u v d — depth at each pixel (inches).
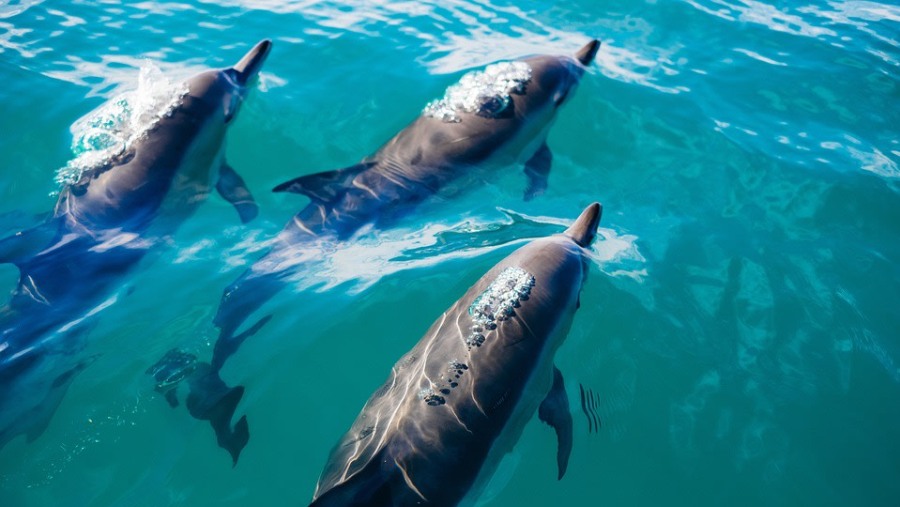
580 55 281.1
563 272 173.5
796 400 173.5
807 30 355.3
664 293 199.3
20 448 148.3
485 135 227.0
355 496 121.3
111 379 165.0
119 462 147.6
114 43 305.1
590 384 172.2
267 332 180.7
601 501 149.6
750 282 205.8
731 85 303.1
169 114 231.5
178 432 154.3
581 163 253.1
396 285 195.5
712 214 232.7
